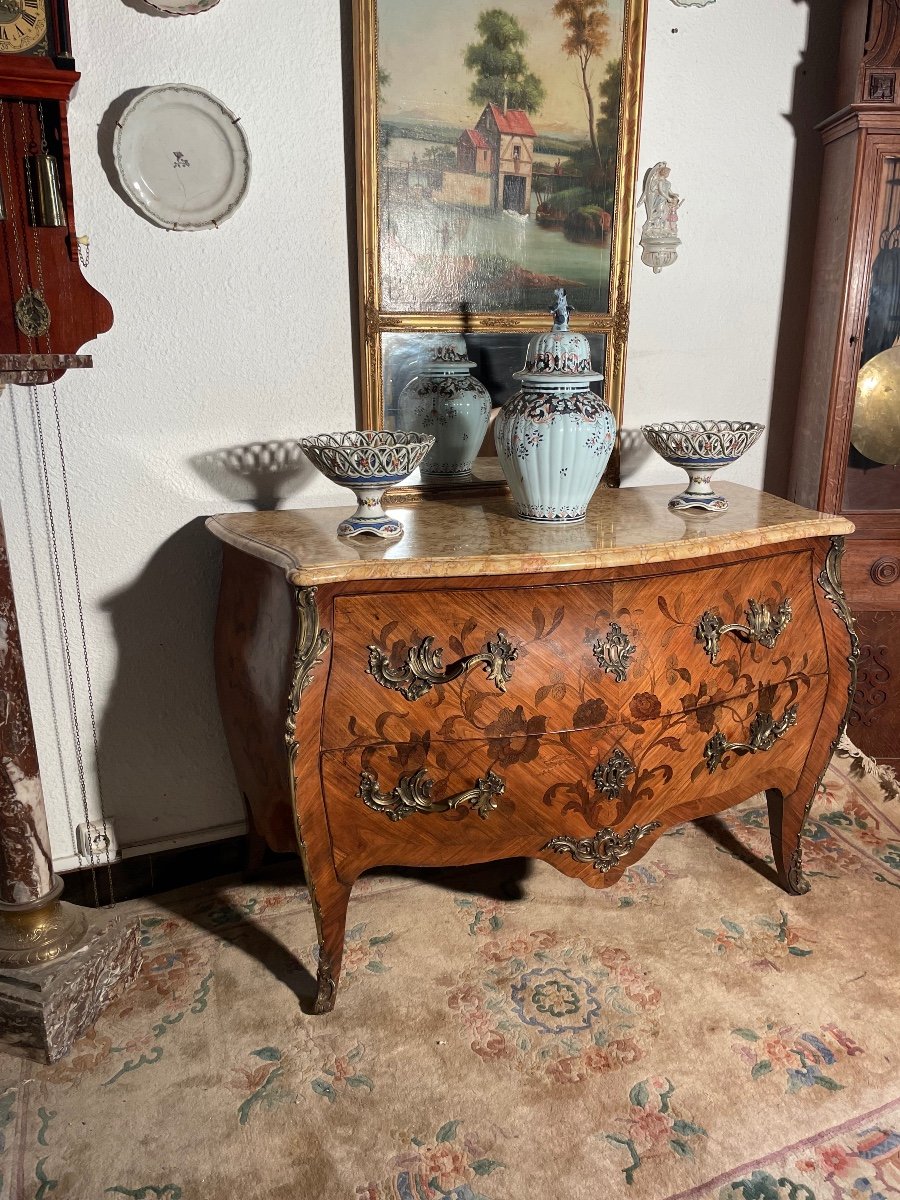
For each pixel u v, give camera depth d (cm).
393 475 168
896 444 235
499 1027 168
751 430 194
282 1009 174
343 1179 139
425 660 160
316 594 153
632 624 171
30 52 157
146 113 174
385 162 192
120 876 210
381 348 201
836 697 199
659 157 218
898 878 214
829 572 193
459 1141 145
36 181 164
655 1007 173
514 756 168
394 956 188
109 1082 157
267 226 189
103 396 185
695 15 213
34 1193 136
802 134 230
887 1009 172
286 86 184
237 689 188
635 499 213
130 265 181
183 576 201
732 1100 152
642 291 225
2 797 164
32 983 162
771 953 188
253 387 197
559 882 214
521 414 179
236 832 220
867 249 216
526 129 201
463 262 203
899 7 202
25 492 183
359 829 166
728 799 194
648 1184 137
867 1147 144
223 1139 146
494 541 169
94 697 200
